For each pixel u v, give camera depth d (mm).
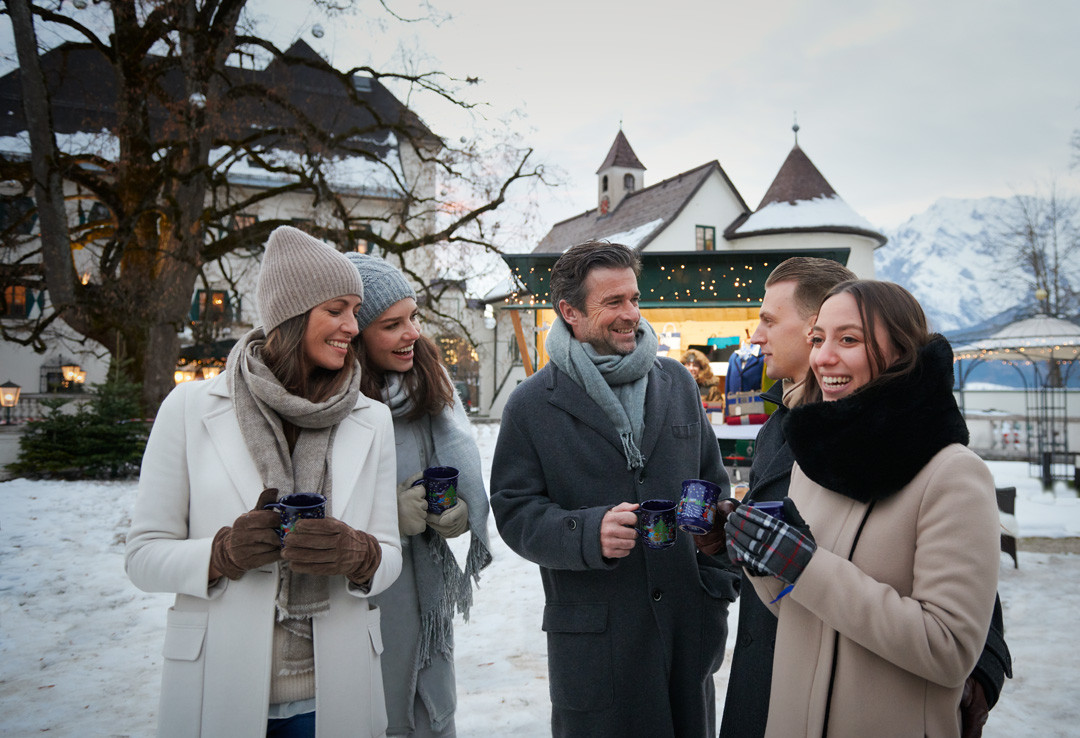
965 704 1398
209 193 24250
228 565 1491
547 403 2262
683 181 32094
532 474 2250
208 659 1562
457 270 16938
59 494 10336
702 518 1687
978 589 1223
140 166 14227
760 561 1336
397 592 2072
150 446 1713
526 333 16422
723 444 9508
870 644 1257
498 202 16250
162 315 14094
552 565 1993
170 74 20750
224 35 14188
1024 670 3785
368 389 2152
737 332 12656
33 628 4664
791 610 1486
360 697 1643
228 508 1642
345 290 1754
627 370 2207
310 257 1732
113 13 13438
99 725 3271
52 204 12992
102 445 12445
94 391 13266
